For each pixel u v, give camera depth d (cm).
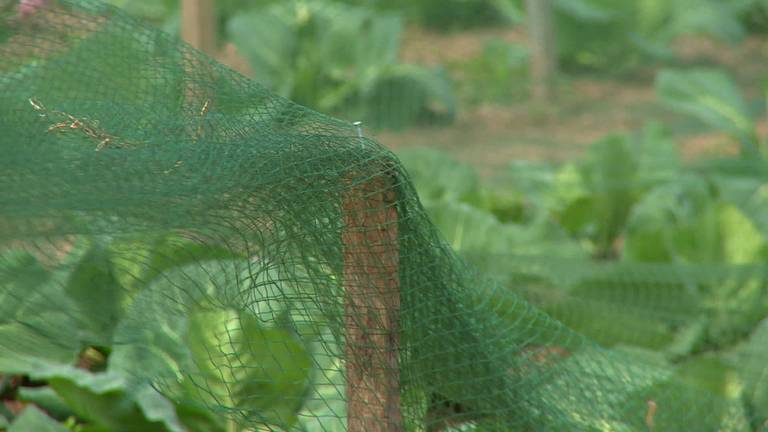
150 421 541
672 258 826
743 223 815
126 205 318
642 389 441
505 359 398
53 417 582
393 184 354
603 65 1927
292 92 1531
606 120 1593
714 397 487
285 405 433
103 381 518
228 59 1747
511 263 728
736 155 1369
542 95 1698
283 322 363
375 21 1591
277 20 1577
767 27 2162
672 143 1042
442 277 377
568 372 420
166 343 439
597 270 739
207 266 365
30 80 340
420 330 374
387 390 368
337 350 377
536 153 1405
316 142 340
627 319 686
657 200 937
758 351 600
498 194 1018
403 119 1530
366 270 355
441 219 783
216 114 347
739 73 1891
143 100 350
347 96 1550
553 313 682
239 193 332
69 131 333
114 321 360
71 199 312
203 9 942
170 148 330
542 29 1702
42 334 354
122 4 1602
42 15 348
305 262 352
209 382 438
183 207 326
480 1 2214
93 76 347
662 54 1914
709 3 1948
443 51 2014
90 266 345
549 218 806
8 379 604
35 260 332
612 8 1856
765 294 739
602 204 991
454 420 404
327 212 347
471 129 1539
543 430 408
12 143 319
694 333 695
